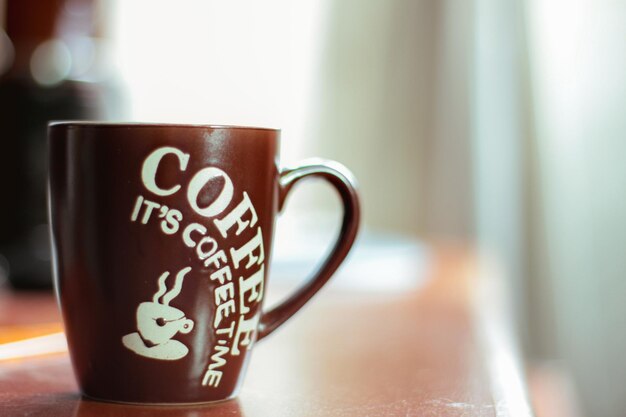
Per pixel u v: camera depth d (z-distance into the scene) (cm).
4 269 86
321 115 203
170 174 51
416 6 197
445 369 63
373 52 200
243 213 53
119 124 51
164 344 52
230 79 203
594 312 195
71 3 86
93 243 52
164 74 202
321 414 53
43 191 84
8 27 85
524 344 197
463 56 195
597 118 191
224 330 53
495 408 54
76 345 53
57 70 84
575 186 193
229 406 53
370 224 201
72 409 52
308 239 121
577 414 146
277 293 88
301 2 202
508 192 195
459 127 196
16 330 68
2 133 84
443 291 95
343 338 72
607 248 193
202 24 202
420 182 199
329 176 57
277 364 63
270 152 53
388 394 57
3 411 52
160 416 51
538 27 192
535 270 196
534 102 193
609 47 188
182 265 52
